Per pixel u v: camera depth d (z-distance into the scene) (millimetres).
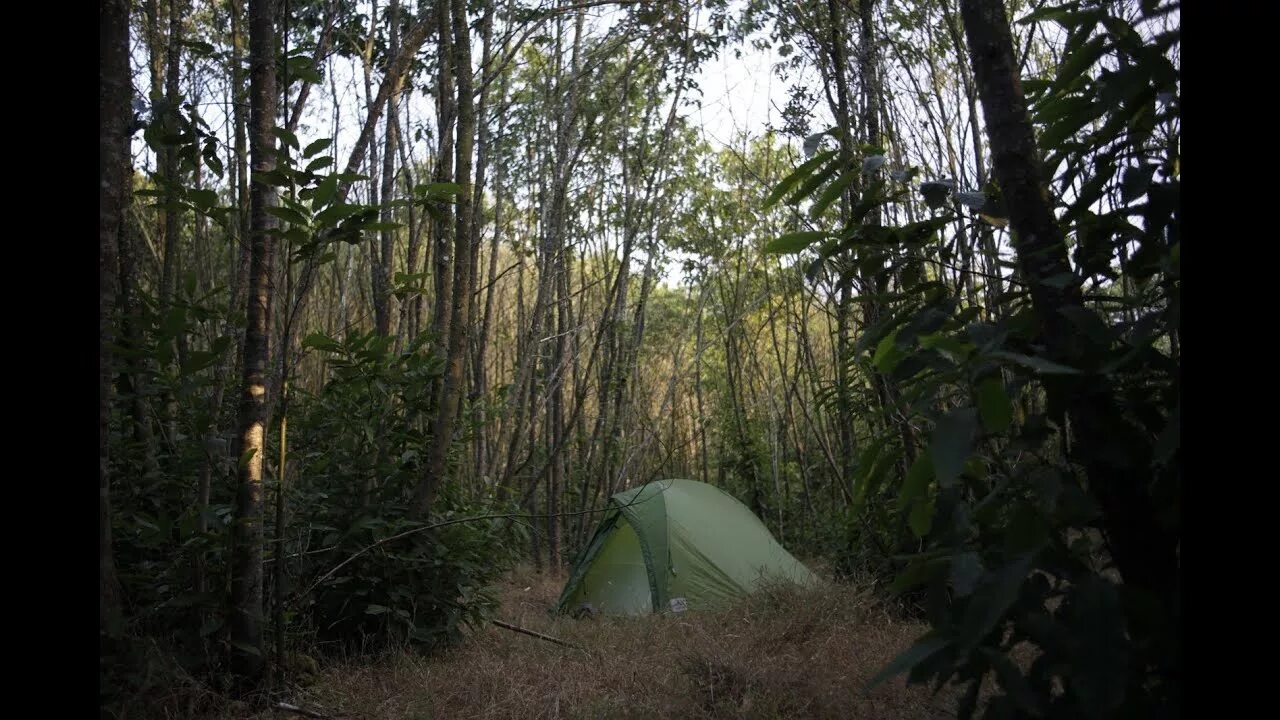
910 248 2389
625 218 11648
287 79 4320
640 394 14766
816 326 13492
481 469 10133
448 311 6812
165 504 4434
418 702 4105
